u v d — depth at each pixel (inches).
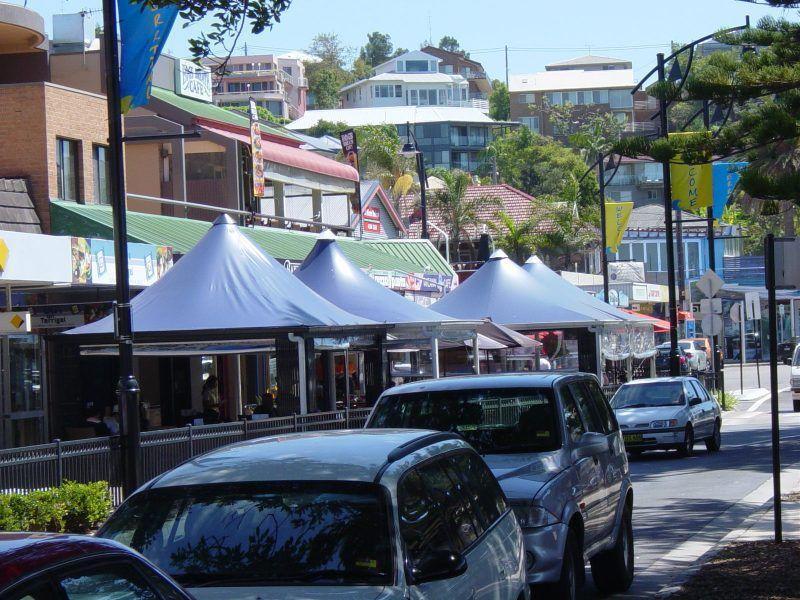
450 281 1722.4
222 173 1549.0
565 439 462.3
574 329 1476.4
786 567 500.7
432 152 5674.2
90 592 172.2
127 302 646.5
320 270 1190.9
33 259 850.8
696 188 1574.8
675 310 1587.1
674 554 597.6
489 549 313.6
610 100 6791.3
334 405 1273.4
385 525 268.7
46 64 1385.3
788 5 632.4
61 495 622.5
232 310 941.8
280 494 281.4
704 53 4266.7
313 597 250.7
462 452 339.0
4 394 1023.6
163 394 1334.9
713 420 1219.2
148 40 661.3
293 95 7209.6
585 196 4335.6
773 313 568.7
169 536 277.4
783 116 639.1
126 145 1472.7
